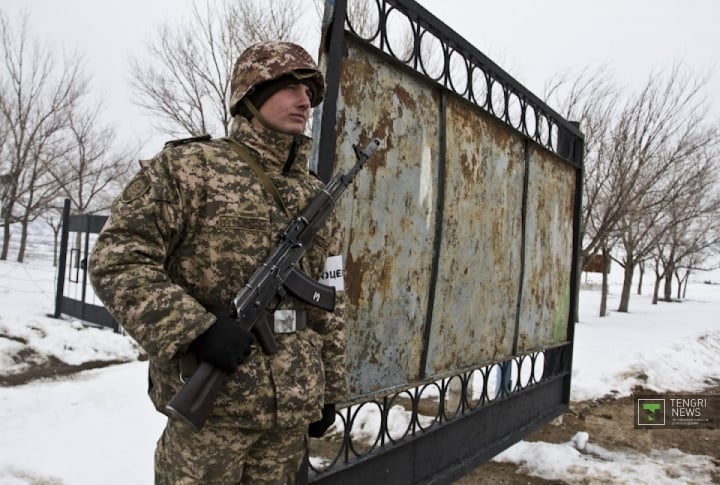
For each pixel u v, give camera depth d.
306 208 1.76
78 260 9.76
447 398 5.64
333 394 1.90
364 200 2.77
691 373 8.35
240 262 1.62
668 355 8.71
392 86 2.93
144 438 4.44
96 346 7.77
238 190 1.64
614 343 9.46
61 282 9.67
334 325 1.92
